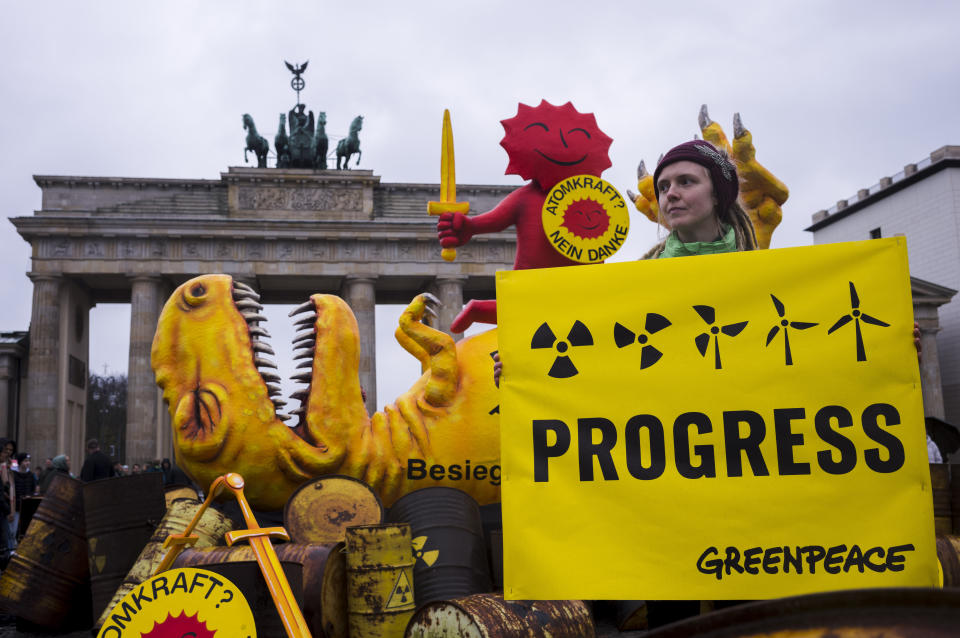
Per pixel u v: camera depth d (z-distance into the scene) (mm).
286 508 6551
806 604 1254
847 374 2992
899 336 2986
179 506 7188
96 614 7520
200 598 3705
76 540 8758
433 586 6121
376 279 60844
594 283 3219
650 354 3127
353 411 7328
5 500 13969
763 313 3090
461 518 6516
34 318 56594
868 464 2916
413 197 63594
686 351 3109
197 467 7012
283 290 65375
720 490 2973
